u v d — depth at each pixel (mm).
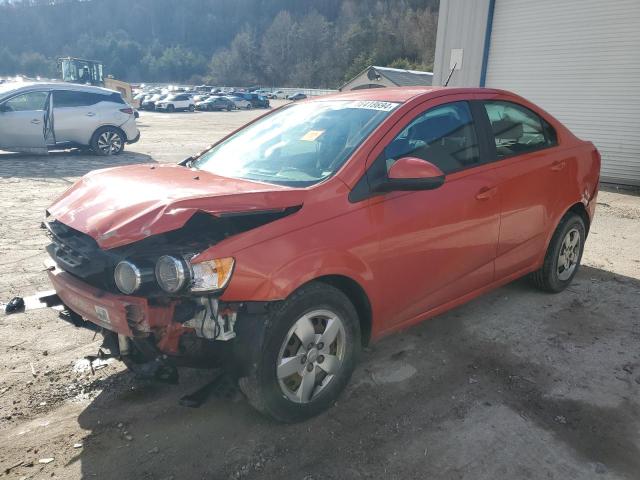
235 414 2959
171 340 2502
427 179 2820
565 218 4504
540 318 4195
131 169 3502
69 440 2730
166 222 2395
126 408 3006
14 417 2902
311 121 3578
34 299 3236
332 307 2816
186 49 143875
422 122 3369
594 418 2941
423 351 3664
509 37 12742
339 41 118375
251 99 65688
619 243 6480
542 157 4137
